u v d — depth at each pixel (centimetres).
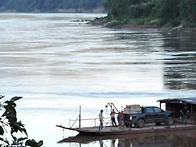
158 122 6725
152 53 17525
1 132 1605
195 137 6353
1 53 17875
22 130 1653
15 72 12612
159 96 9181
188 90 9812
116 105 8362
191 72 12475
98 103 8544
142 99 8894
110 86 10319
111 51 18600
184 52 17725
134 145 5972
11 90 9850
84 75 12019
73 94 9400
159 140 6209
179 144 6031
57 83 10744
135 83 10712
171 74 12131
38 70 13012
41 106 8262
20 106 8250
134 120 6562
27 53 17888
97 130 6444
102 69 13200
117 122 7212
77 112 7831
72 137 6272
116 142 6112
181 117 7038
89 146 5909
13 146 1661
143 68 13350
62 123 7062
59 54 17512
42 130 6619
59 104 8438
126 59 15675
